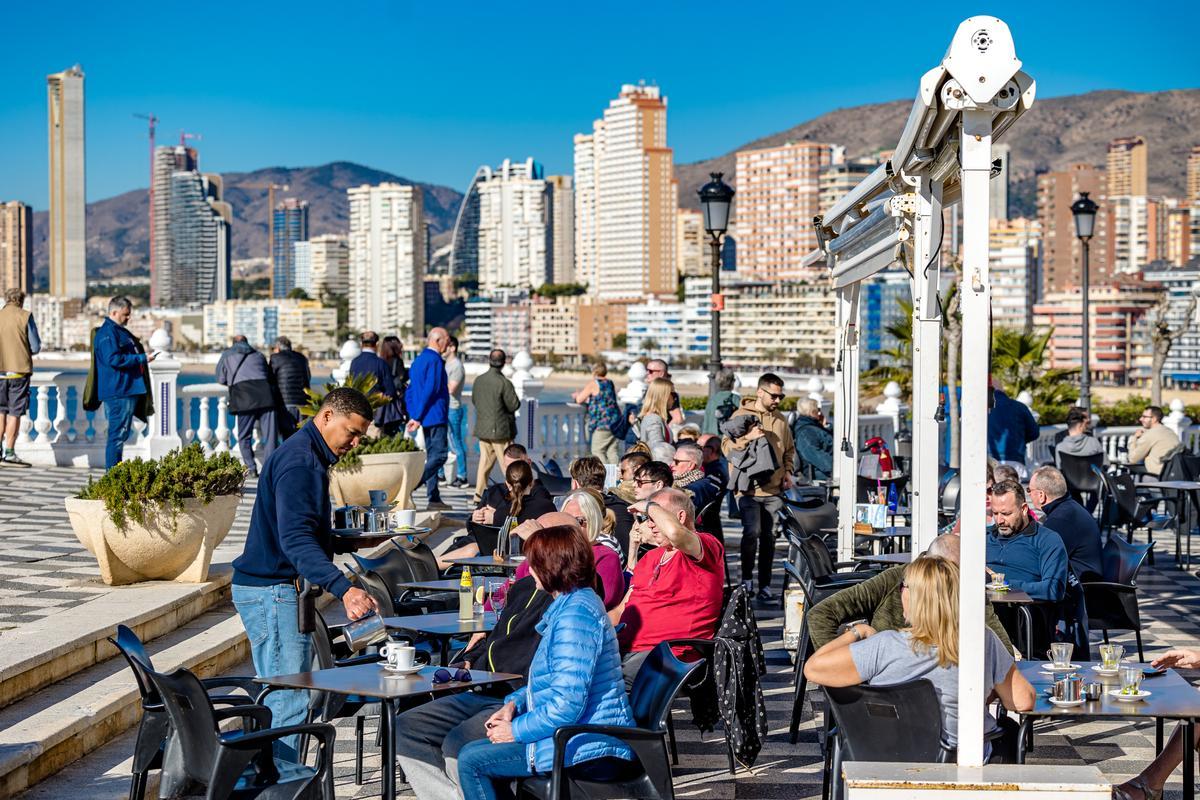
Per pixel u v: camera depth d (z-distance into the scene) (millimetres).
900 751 4906
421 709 5703
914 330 7656
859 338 11422
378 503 9453
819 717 7809
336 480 13117
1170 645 10148
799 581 8969
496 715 5133
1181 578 13695
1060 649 5582
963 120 4406
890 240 8148
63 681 6836
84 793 5613
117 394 14523
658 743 4926
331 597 10438
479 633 6656
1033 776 4477
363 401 5777
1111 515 14602
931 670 5094
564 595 5098
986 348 4430
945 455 18750
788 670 9062
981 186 4402
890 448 22547
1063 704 5184
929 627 5102
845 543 10734
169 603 8133
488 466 16078
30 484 15203
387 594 7652
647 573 6902
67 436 17922
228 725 6930
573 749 4957
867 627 5645
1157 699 5266
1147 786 5594
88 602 8094
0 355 16969
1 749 5633
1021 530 7953
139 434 17797
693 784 6441
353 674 5375
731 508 16766
